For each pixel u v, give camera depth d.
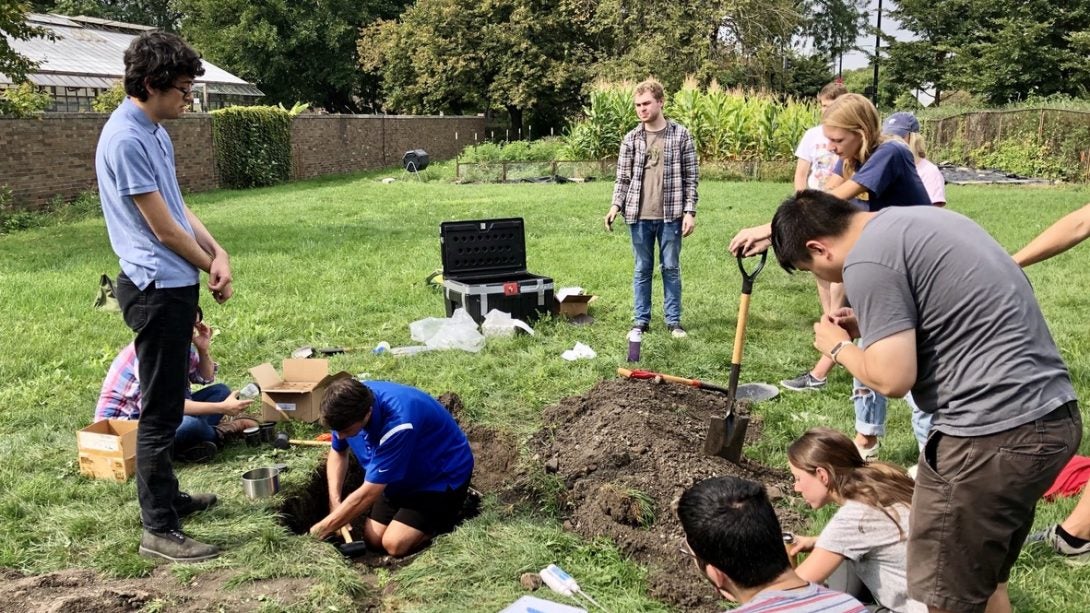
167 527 3.48
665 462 4.04
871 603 3.00
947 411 2.31
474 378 5.70
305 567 3.39
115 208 3.23
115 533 3.66
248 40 39.28
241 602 3.14
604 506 3.72
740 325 4.03
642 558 3.47
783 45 34.47
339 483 4.15
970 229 2.34
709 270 9.14
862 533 2.77
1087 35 30.45
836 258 2.47
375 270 9.36
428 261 9.90
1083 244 10.31
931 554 2.36
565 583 3.23
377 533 4.04
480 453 4.79
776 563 2.12
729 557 2.12
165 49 3.15
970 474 2.25
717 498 2.18
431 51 35.19
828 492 2.94
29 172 15.95
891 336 2.27
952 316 2.26
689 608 3.13
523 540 3.58
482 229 7.36
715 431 4.15
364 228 12.95
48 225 14.77
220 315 7.36
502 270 7.46
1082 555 3.34
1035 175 20.95
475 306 6.84
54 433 4.79
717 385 5.30
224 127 22.22
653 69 31.23
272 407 4.92
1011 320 2.23
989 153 22.52
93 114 17.64
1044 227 11.43
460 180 22.97
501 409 5.21
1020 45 32.28
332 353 6.34
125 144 3.12
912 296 2.29
